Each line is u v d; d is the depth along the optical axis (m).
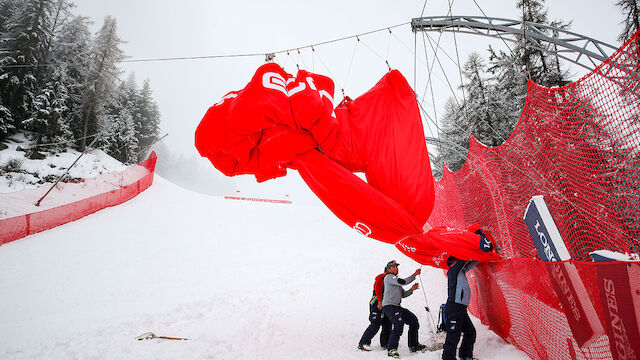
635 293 1.79
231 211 19.98
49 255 12.02
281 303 7.30
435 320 5.32
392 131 4.46
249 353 4.43
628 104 1.96
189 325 5.89
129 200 21.67
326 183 4.16
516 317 3.43
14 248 12.68
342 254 12.09
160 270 10.80
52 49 36.31
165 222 17.03
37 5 32.12
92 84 33.75
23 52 30.64
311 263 11.14
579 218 2.56
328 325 5.69
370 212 4.01
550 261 2.63
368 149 4.39
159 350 4.57
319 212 20.23
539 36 9.64
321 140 4.22
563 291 2.50
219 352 4.50
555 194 2.81
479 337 4.09
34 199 18.88
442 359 3.29
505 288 3.65
